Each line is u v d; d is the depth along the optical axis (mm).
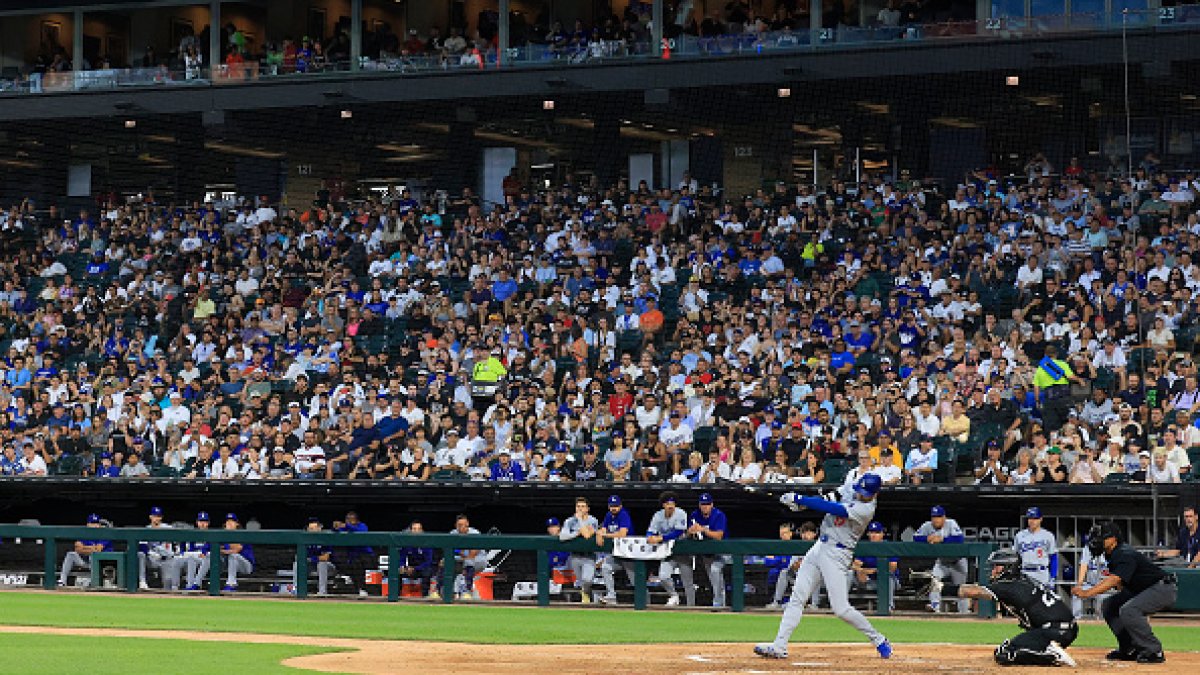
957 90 38594
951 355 30188
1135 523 25328
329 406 32219
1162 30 34625
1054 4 36438
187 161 45094
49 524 32812
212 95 42406
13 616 21453
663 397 30172
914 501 26438
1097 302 31406
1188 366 27922
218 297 39062
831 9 39031
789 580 24547
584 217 39562
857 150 39812
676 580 25422
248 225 42281
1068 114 37781
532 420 30531
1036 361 30047
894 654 16531
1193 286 31688
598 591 25328
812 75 37656
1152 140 36969
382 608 23641
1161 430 26891
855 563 23125
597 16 42344
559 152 42938
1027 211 35500
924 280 33625
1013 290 32594
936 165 39156
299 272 39562
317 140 44219
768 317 33031
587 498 28609
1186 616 22141
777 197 39125
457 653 16625
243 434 31875
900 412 27672
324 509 31125
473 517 30422
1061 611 15289
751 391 30016
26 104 43625
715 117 40438
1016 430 27547
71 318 38969
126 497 31938
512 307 35594
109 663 15109
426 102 41906
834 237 36562
